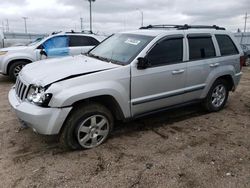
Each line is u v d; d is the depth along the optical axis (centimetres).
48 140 425
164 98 462
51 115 352
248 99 696
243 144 428
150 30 497
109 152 393
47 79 363
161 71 445
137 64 418
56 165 356
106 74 390
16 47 920
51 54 902
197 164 364
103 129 411
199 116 552
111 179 328
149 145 417
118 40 500
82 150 397
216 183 323
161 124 504
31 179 325
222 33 564
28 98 372
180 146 416
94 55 493
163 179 329
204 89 527
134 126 491
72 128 377
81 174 337
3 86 821
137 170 347
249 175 341
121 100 406
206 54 522
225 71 552
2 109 573
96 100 399
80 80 369
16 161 363
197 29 521
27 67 448
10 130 461
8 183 316
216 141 436
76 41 946
